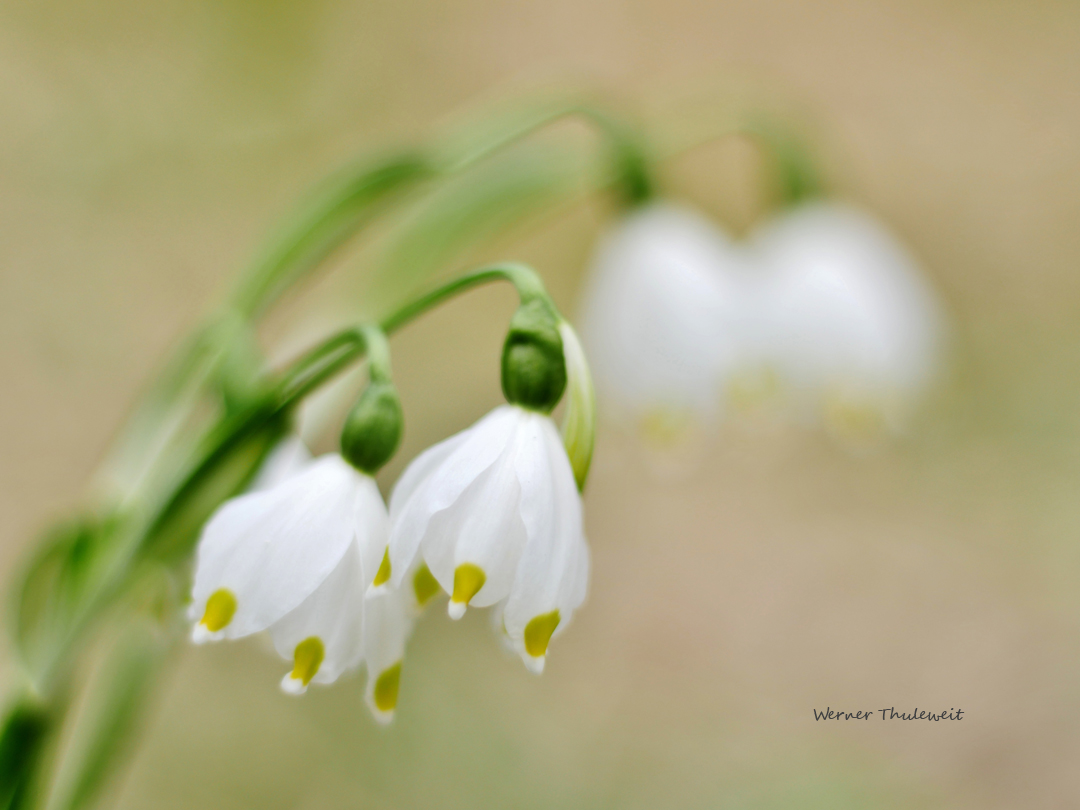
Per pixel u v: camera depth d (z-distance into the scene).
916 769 0.82
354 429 0.37
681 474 1.08
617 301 0.44
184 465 0.39
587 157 0.44
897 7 1.61
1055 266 1.33
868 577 0.99
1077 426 1.13
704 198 1.31
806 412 0.47
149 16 1.31
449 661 0.85
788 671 0.91
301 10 1.34
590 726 0.85
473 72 1.39
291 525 0.37
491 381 1.10
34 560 0.40
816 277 0.46
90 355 1.04
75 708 0.50
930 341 0.48
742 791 0.80
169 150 1.23
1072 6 1.63
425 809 0.77
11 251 1.10
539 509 0.36
